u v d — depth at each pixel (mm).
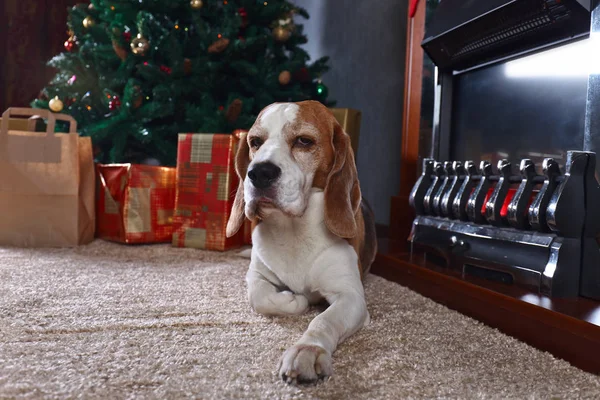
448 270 1921
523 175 1710
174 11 3344
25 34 4887
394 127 3418
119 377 1047
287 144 1435
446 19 2225
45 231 2658
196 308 1607
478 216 1874
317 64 3662
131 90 3027
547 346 1355
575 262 1517
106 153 3467
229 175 2670
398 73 3396
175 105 3320
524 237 1656
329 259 1504
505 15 1835
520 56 1979
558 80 1789
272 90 3391
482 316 1607
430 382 1083
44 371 1062
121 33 3141
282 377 1061
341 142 1510
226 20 3223
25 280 1910
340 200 1493
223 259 2490
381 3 3600
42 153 2633
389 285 2039
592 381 1142
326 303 1675
